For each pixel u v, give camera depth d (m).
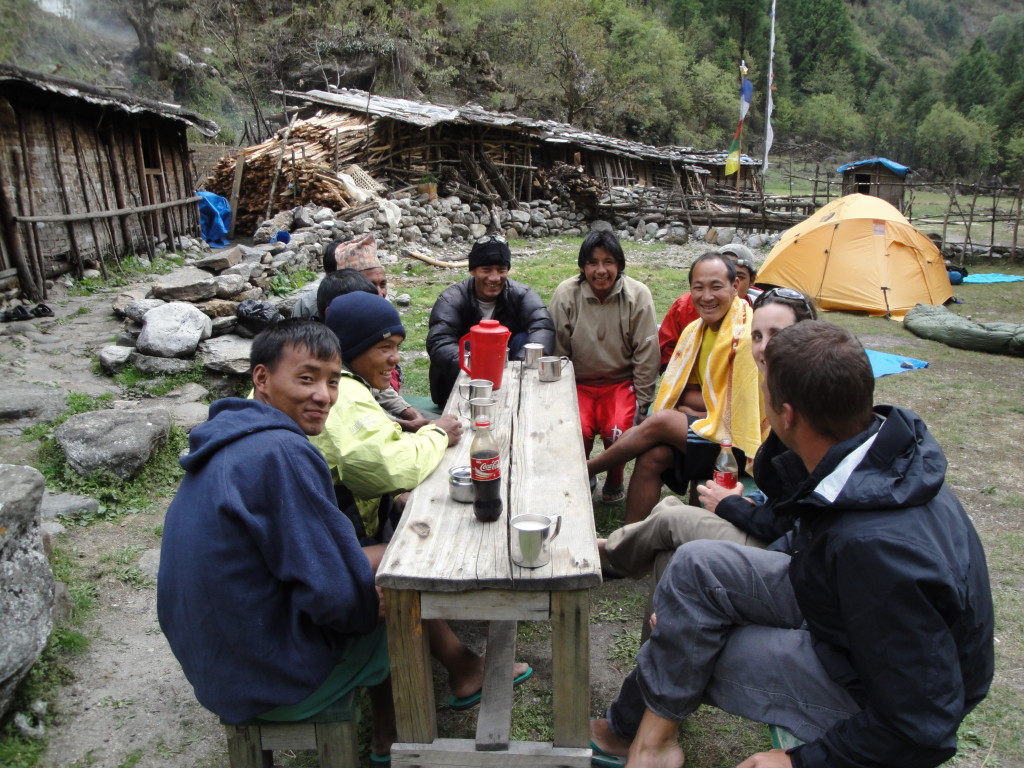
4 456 4.18
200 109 24.62
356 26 29.88
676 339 3.96
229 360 5.35
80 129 9.28
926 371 7.00
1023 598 3.20
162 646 2.81
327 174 13.63
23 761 2.22
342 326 2.50
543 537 1.84
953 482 4.46
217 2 27.80
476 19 35.56
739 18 68.19
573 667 1.91
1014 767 2.28
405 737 2.02
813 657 1.78
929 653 1.44
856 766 1.54
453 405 3.17
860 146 68.44
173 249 11.70
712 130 49.66
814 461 1.74
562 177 18.56
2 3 20.34
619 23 46.50
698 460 3.14
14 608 2.28
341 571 1.77
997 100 79.25
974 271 13.71
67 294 8.33
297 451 1.78
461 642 2.68
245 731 1.90
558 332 4.00
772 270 10.83
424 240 14.19
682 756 1.98
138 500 3.90
